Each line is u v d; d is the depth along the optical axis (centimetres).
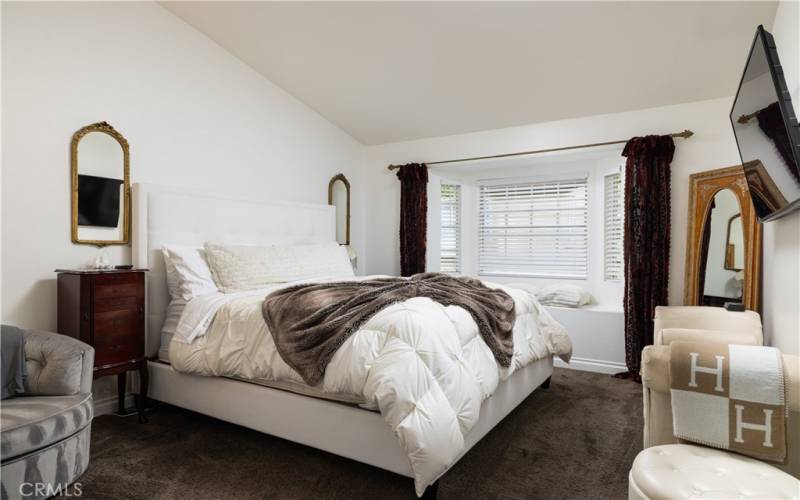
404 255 488
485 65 355
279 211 402
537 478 209
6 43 246
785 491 120
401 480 207
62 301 258
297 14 322
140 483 202
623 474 213
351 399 204
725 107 344
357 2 303
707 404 147
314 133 461
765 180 203
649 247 361
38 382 197
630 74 339
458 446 178
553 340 321
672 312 267
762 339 246
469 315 229
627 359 371
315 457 230
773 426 138
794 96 204
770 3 256
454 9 300
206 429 265
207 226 340
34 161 258
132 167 306
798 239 189
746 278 292
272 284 317
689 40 297
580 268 452
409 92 410
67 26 272
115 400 297
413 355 187
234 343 245
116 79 297
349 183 508
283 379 224
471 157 463
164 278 310
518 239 485
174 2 320
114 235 295
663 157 357
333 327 208
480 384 210
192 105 346
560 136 416
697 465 134
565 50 324
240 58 383
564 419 282
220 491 196
